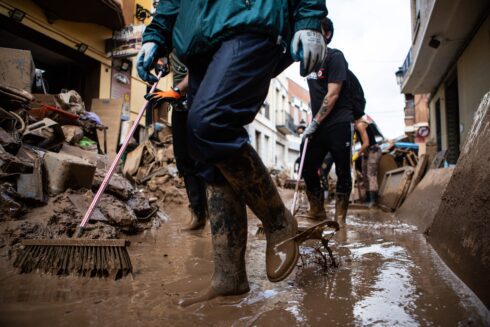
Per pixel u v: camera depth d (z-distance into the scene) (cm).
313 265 197
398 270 180
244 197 147
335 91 362
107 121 798
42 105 494
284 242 150
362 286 157
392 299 140
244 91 134
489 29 714
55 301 142
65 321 123
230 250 148
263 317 127
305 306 136
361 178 814
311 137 385
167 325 121
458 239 172
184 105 265
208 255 228
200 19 143
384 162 827
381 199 674
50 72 895
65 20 799
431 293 144
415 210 393
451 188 215
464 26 805
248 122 142
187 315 129
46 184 278
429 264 188
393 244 253
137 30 888
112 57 909
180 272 186
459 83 938
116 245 170
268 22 138
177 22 159
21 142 314
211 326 120
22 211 241
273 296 148
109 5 769
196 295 148
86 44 853
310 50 144
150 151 718
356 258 212
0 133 286
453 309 127
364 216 480
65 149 419
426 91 1351
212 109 129
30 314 129
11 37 729
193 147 135
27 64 429
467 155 198
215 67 135
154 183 633
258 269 193
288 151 3647
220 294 147
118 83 968
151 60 191
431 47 934
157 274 182
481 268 133
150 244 265
